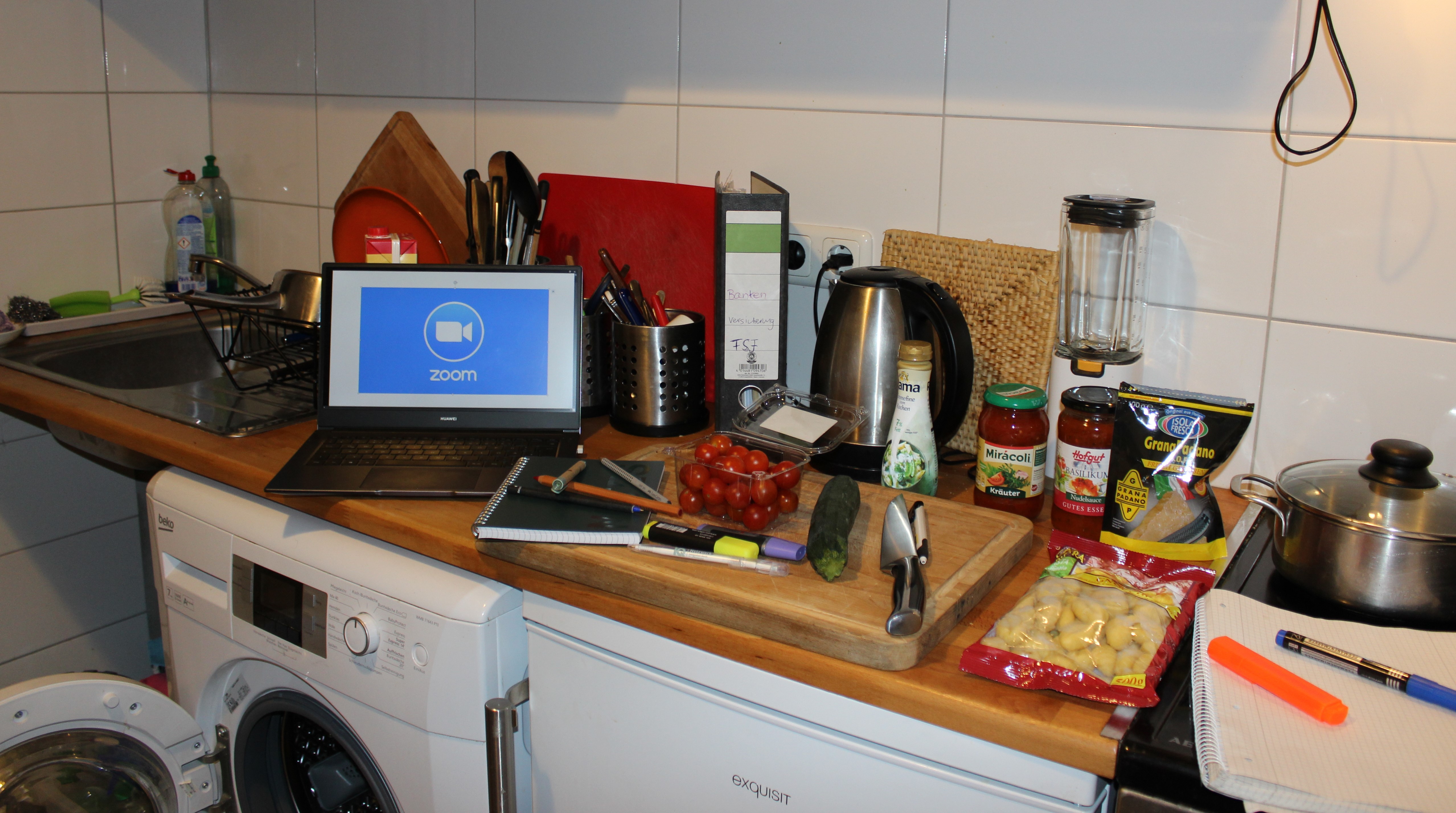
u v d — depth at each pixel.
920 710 0.74
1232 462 1.13
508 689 0.99
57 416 1.36
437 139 1.69
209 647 1.21
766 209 1.16
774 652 0.80
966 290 1.20
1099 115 1.12
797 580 0.85
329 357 1.19
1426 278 0.98
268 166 1.93
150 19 1.88
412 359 1.19
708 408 1.38
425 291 1.19
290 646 1.10
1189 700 0.73
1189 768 0.65
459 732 0.99
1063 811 0.71
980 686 0.74
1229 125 1.05
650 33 1.43
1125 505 0.93
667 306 1.42
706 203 1.33
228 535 1.15
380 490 1.03
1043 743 0.70
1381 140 0.98
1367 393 1.04
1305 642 0.74
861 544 0.93
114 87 1.85
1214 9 1.04
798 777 0.83
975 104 1.20
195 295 1.37
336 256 1.61
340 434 1.18
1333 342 1.05
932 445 1.06
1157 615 0.77
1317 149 1.01
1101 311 1.17
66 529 1.89
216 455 1.17
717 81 1.39
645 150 1.48
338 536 1.07
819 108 1.31
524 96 1.57
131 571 2.02
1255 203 1.06
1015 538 0.94
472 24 1.59
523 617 0.99
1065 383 1.11
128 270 1.94
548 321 1.18
